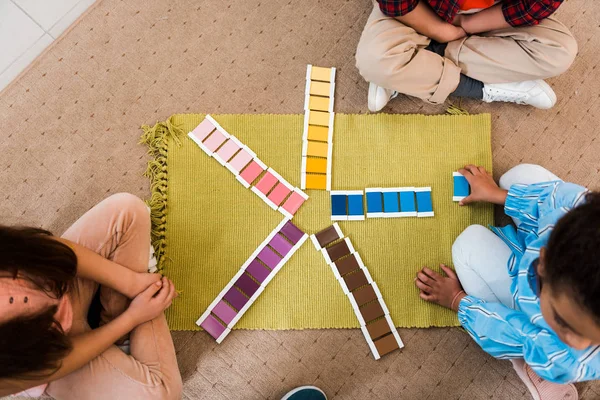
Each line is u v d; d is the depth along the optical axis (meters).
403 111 1.37
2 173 1.32
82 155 1.34
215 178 1.32
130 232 1.12
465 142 1.35
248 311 1.27
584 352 0.92
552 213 1.01
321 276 1.29
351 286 1.27
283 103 1.37
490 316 1.10
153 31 1.39
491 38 1.26
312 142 1.33
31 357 0.84
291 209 1.31
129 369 1.05
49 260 0.91
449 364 1.27
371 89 1.28
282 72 1.38
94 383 1.04
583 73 1.40
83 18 1.38
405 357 1.27
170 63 1.38
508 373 1.27
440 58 1.23
